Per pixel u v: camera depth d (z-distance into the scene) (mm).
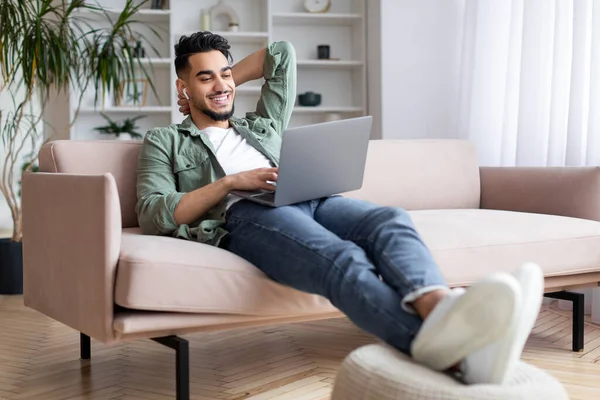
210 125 2395
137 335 1817
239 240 1984
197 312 1845
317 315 2061
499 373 1374
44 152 2418
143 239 1966
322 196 2053
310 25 5344
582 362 2371
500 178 3057
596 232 2479
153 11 4922
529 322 1382
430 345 1418
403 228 1697
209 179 2260
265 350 2555
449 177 3070
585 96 3230
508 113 3676
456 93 4230
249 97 5316
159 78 5215
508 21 3771
